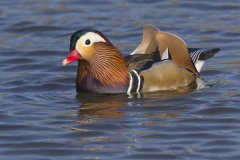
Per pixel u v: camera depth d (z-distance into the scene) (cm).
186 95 1753
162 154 1410
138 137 1494
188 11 2506
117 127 1547
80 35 1769
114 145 1457
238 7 2523
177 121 1577
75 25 2400
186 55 1836
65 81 1897
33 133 1526
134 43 2231
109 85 1781
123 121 1580
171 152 1420
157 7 2553
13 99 1747
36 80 1902
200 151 1424
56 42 2261
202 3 2566
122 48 2186
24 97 1764
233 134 1506
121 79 1783
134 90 1784
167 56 1820
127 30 2339
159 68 1800
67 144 1466
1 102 1722
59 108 1678
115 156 1406
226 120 1582
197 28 2338
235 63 2017
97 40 1778
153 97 1745
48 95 1783
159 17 2448
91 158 1400
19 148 1452
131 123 1569
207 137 1491
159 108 1664
